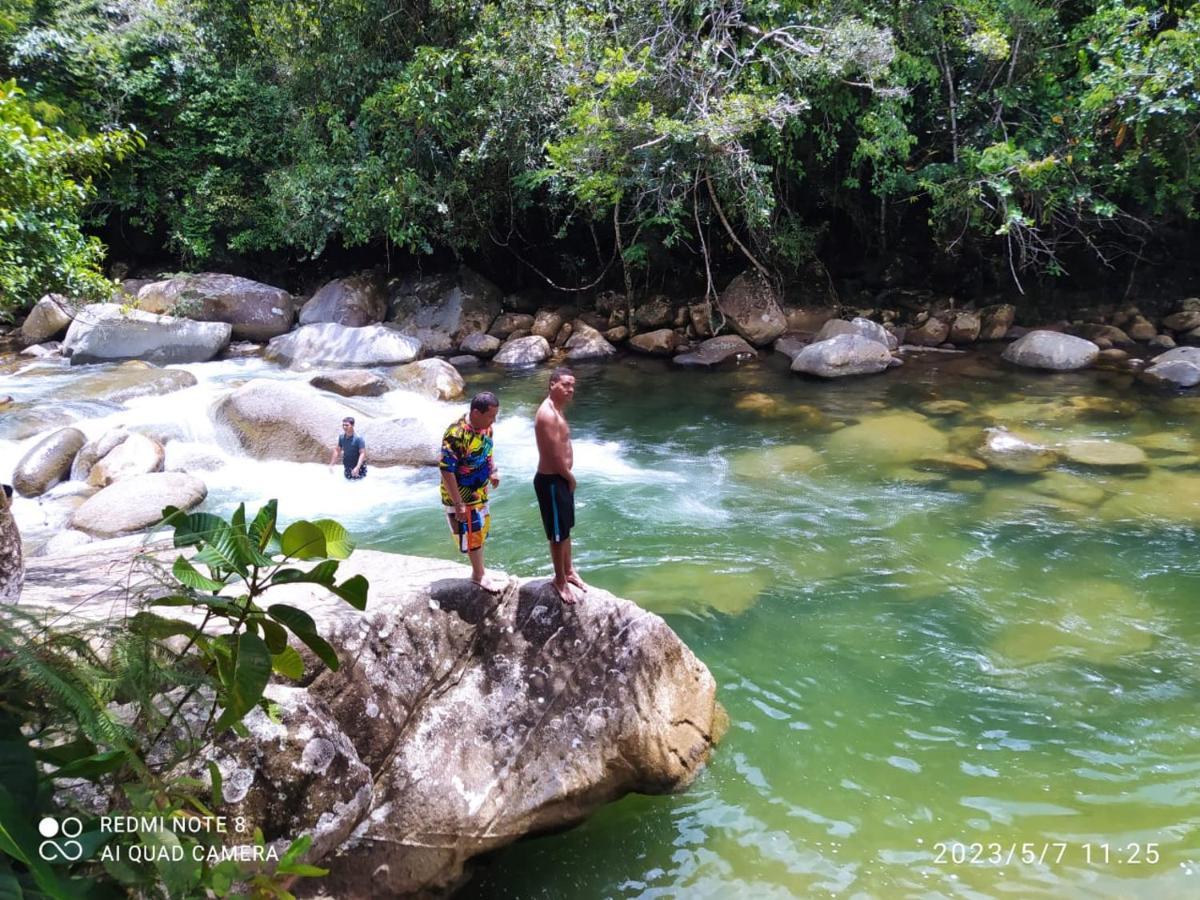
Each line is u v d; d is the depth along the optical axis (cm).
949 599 729
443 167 1714
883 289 1838
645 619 512
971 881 436
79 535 874
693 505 955
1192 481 962
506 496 991
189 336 1628
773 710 583
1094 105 1361
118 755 275
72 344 1608
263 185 1986
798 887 437
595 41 1459
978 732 557
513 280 2028
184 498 950
